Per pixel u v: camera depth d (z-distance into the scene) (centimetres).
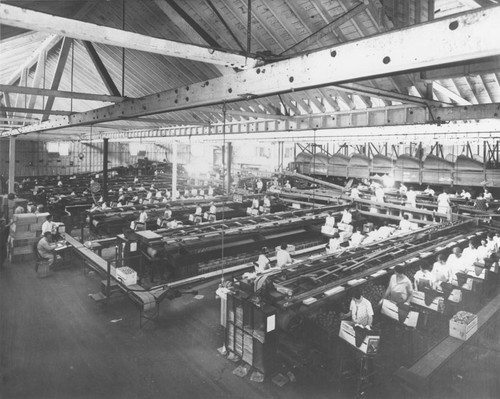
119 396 562
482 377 626
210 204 1792
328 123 1136
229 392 580
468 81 1023
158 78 1162
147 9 804
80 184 2622
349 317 664
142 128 2072
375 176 2320
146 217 1508
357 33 714
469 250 1005
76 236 1529
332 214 1639
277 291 667
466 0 599
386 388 593
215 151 3744
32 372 616
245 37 824
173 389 584
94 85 1370
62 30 348
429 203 1803
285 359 634
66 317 820
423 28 309
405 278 746
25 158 3091
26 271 1098
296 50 527
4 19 320
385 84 897
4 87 739
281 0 728
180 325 797
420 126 1227
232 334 670
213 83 582
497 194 1983
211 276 998
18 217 1179
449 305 787
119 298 922
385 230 1293
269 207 1889
